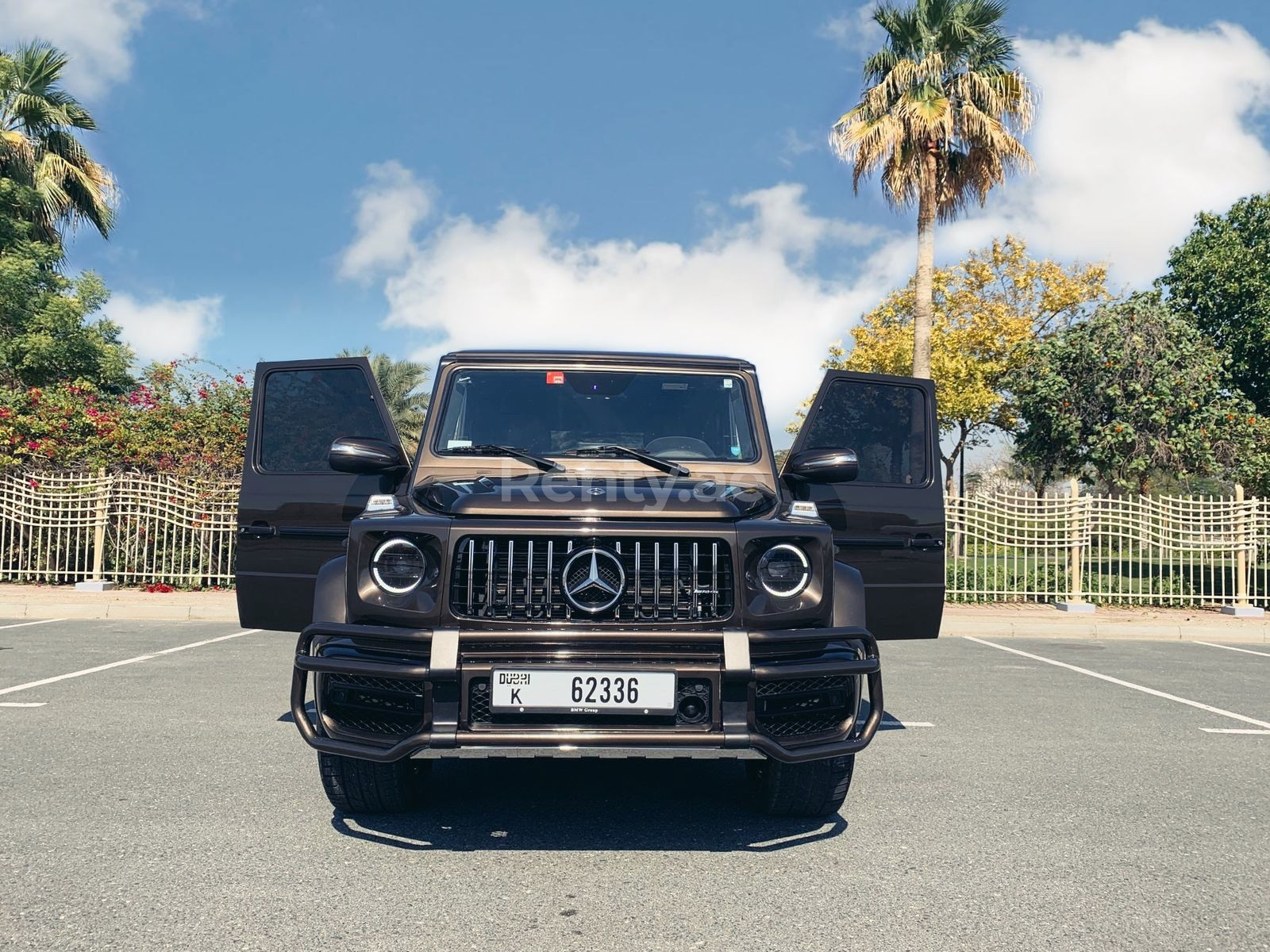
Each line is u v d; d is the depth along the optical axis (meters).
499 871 3.69
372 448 4.62
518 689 3.59
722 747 3.61
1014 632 13.04
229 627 11.53
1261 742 6.15
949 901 3.45
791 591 3.82
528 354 5.11
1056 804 4.67
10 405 16.92
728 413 5.03
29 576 15.27
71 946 2.97
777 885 3.58
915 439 5.30
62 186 26.16
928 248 20.80
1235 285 28.53
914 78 20.47
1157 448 20.64
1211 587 15.66
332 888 3.49
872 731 3.88
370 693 3.82
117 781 4.81
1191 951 3.06
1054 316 33.19
